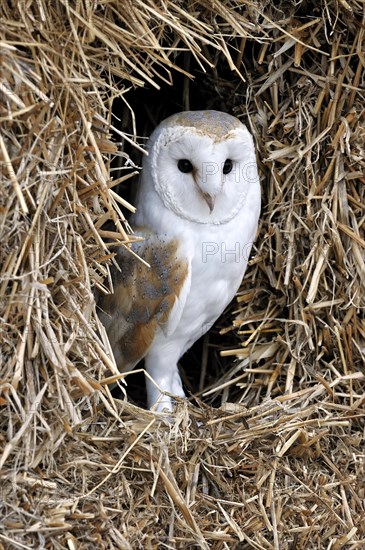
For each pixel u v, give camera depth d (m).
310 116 4.86
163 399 4.82
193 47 4.39
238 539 4.07
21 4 3.61
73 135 3.80
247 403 5.04
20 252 3.59
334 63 4.82
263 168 5.06
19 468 3.59
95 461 3.93
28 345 3.64
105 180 3.87
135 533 3.85
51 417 3.74
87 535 3.69
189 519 3.92
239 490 4.23
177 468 4.16
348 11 4.65
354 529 4.19
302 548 4.15
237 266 4.85
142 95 5.67
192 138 4.43
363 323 4.88
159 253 4.69
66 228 3.79
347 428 4.64
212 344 5.63
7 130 3.56
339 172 4.82
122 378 3.83
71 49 3.79
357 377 4.81
